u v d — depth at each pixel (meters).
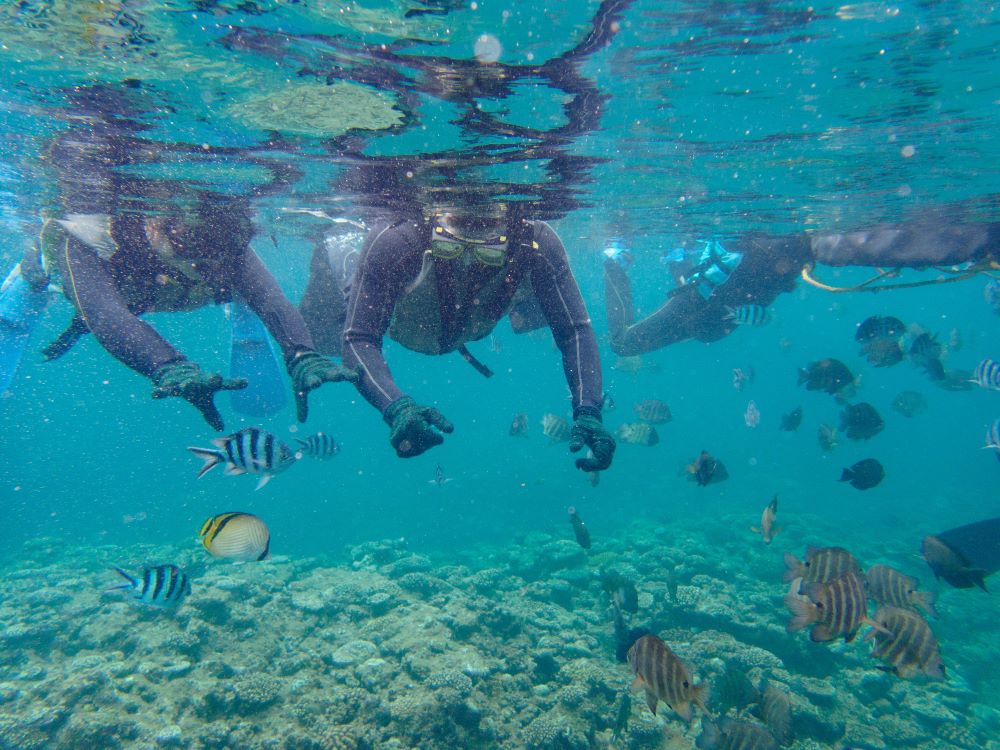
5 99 1.72
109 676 1.85
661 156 2.39
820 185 2.95
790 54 1.62
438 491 8.56
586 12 1.40
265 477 1.39
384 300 1.37
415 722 1.72
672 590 2.63
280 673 2.04
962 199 3.22
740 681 1.57
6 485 12.49
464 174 2.38
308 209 3.05
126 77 1.60
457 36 1.45
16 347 1.61
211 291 1.57
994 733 2.14
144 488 11.22
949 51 1.63
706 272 3.32
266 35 1.43
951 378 2.90
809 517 5.27
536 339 4.39
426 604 2.48
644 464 9.63
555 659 2.15
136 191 2.49
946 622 3.17
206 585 2.44
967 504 6.82
